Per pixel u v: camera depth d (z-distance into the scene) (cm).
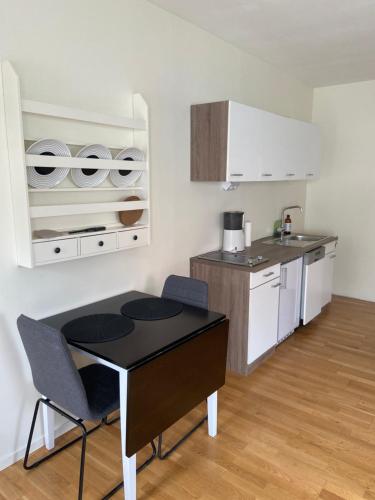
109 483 193
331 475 198
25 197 177
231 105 271
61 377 167
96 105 219
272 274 303
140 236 237
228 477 196
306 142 386
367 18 266
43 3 188
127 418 161
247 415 246
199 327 200
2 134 179
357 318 414
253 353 296
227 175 278
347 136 459
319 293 394
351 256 477
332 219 484
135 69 240
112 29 222
